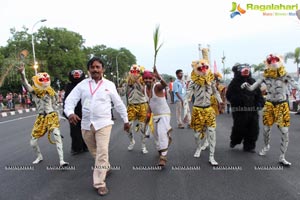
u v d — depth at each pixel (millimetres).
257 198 4262
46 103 6281
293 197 4270
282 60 5797
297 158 6137
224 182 4906
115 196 4520
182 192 4559
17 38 47969
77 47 52531
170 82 18422
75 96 4809
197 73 6055
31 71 35469
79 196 4586
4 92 38875
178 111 10594
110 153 7090
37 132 6387
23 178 5531
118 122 12617
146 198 4395
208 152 6918
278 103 5855
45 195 4688
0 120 18531
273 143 7535
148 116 6312
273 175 5168
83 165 6207
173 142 8109
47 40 49594
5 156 7422
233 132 6902
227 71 43281
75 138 7148
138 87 7020
